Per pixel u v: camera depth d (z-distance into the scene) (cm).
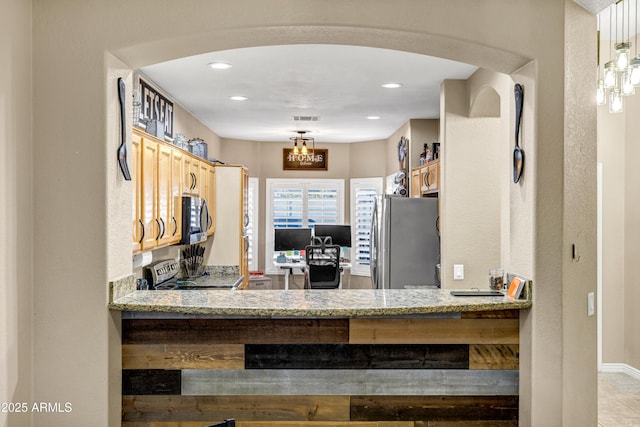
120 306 233
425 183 529
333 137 775
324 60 377
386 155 790
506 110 351
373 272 546
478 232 432
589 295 264
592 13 265
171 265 477
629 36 429
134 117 343
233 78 427
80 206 231
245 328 242
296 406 243
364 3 237
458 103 432
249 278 735
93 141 231
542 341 243
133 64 258
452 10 241
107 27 233
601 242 461
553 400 243
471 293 271
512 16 244
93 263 231
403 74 415
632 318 450
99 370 229
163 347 243
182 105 540
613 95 330
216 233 601
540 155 245
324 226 794
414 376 245
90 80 231
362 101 518
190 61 377
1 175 207
